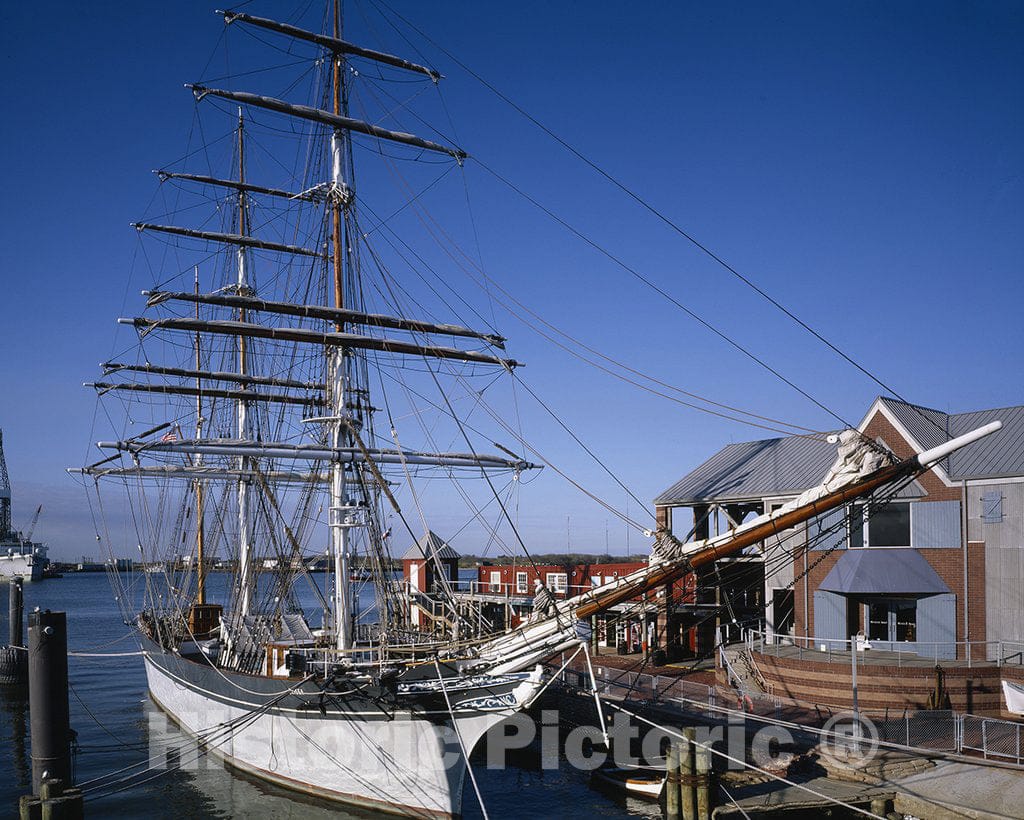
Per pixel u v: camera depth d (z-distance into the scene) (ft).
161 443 112.68
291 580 122.31
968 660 115.24
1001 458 128.26
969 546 127.24
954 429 144.87
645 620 163.53
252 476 146.61
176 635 157.17
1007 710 109.19
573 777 110.22
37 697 84.89
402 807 87.56
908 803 79.77
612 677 135.85
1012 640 121.29
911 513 133.18
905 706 111.75
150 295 112.68
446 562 224.53
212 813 94.48
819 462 153.48
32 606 424.87
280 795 97.45
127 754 122.52
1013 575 122.52
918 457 69.92
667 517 168.25
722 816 78.84
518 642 83.20
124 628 311.27
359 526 104.94
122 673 206.90
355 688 88.89
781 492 148.56
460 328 116.37
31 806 80.02
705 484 164.25
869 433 140.15
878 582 128.77
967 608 126.00
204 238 170.30
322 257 118.42
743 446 176.86
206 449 111.24
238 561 158.51
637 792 99.66
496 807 97.71
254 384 165.58
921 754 91.09
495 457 117.60
